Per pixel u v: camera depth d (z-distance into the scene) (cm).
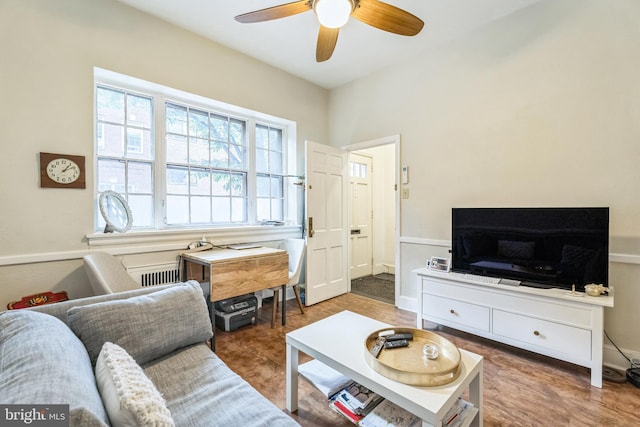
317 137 409
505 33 262
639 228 205
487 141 275
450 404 113
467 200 288
